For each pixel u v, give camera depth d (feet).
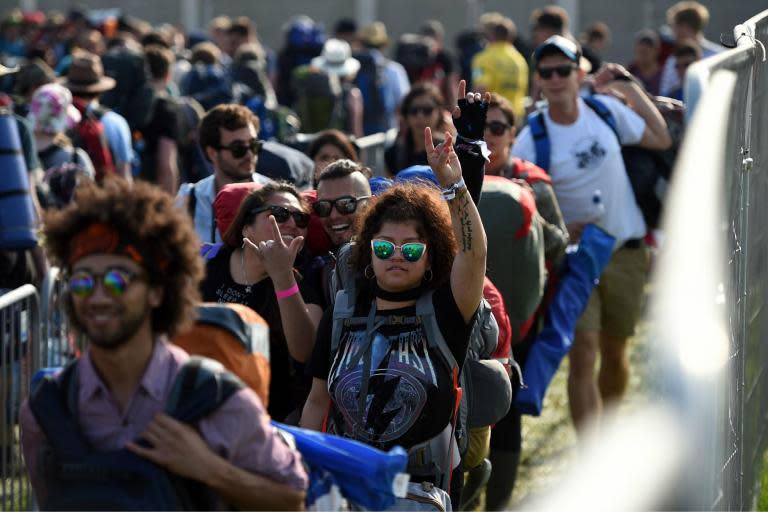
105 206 23.80
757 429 47.70
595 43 135.33
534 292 47.75
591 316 57.47
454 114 35.27
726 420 34.60
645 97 59.67
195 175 84.38
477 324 35.60
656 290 26.50
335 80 108.78
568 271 55.06
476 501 54.44
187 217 24.70
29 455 25.07
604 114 58.80
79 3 201.36
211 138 52.39
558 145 58.54
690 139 28.22
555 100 58.34
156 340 24.62
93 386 24.27
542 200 52.31
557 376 74.90
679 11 109.60
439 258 33.88
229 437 24.08
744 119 37.50
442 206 34.01
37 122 66.90
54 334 49.32
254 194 40.60
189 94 98.07
